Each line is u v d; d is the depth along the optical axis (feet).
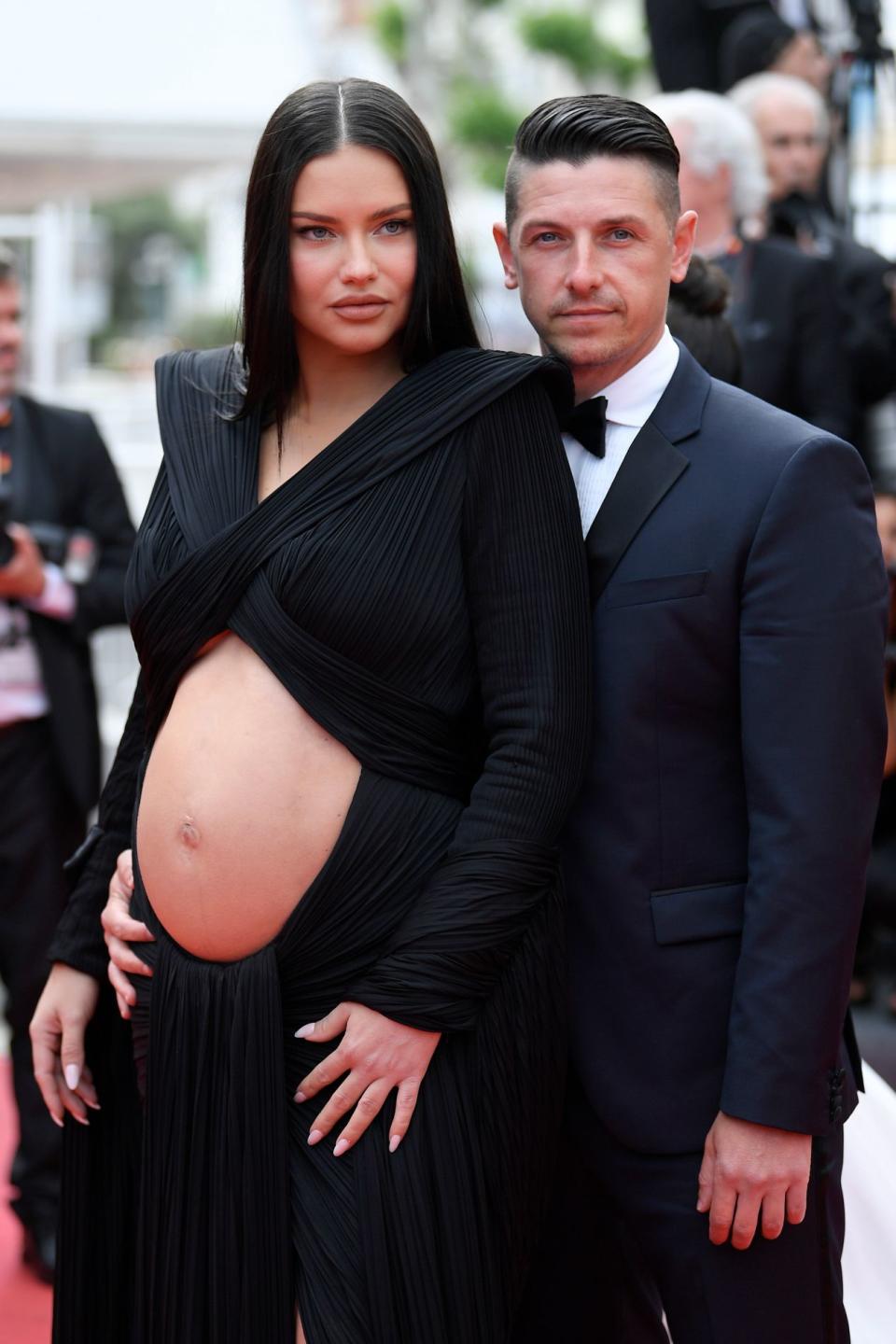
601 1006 9.33
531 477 8.94
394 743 8.90
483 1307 8.79
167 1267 8.98
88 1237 10.22
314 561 8.77
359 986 8.75
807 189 17.37
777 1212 8.88
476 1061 8.94
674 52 22.15
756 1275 9.09
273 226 8.90
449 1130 8.81
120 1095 10.31
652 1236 9.40
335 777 8.87
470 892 8.66
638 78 98.78
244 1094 8.82
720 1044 9.15
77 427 15.79
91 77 25.72
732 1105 8.77
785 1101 8.69
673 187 9.37
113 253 173.68
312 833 8.84
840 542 8.88
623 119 9.20
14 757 14.99
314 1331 8.56
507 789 8.76
